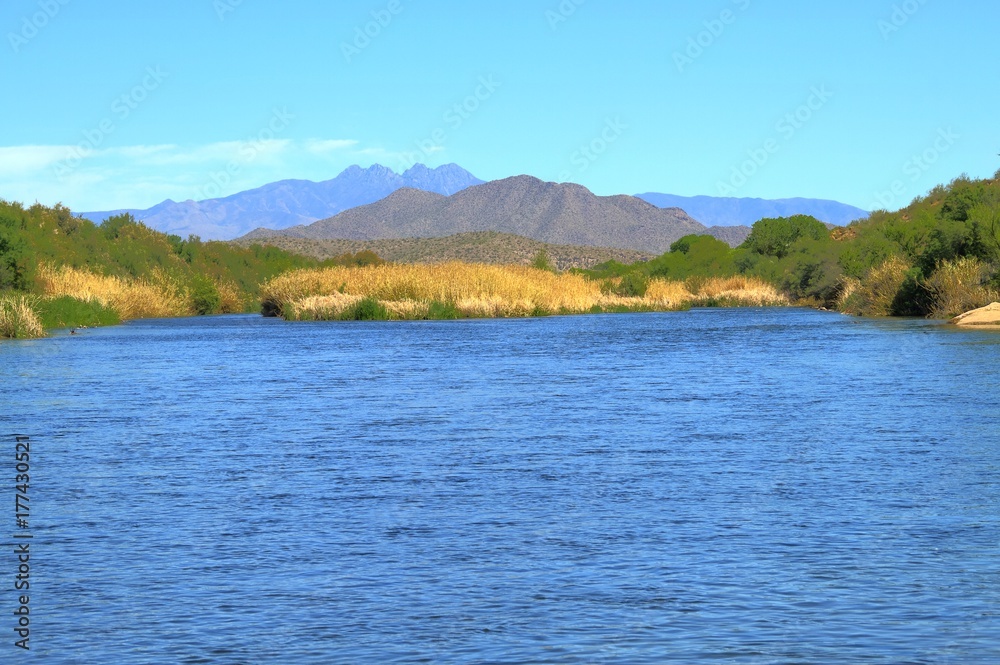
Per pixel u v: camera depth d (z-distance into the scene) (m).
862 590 7.68
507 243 190.50
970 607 7.29
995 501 10.44
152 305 77.56
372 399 20.61
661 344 36.62
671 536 9.27
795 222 106.56
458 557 8.70
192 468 13.05
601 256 187.62
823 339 36.97
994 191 58.56
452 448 14.36
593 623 7.07
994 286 46.50
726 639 6.74
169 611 7.46
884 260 62.81
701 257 107.69
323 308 62.72
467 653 6.59
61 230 84.06
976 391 19.66
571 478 12.03
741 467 12.53
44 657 6.64
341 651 6.66
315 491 11.51
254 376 26.09
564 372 26.09
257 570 8.43
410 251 190.62
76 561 8.77
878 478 11.67
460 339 41.38
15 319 45.75
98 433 16.17
